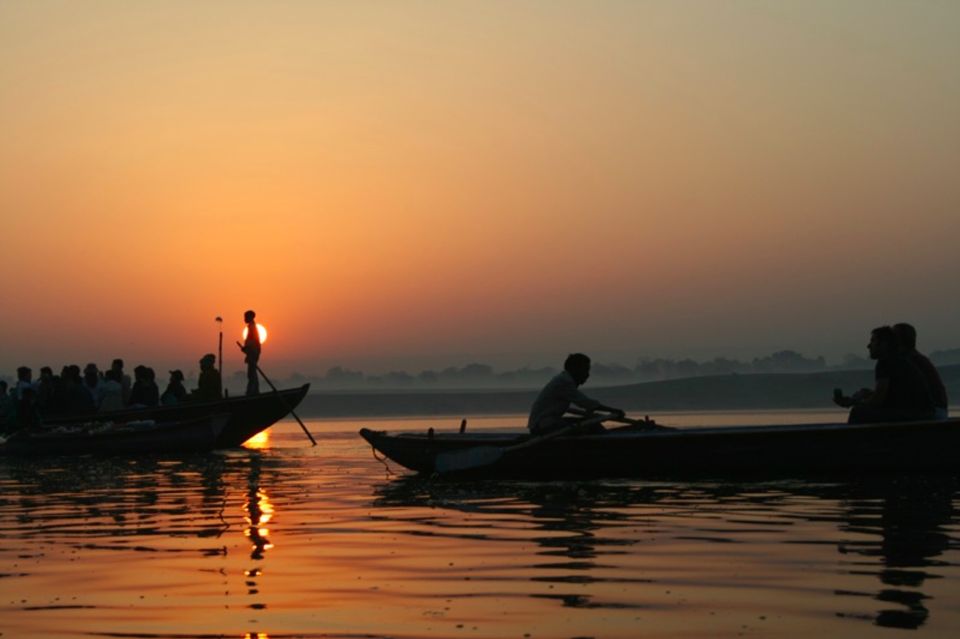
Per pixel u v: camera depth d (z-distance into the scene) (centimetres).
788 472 1454
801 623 610
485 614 650
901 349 1492
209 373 2688
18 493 1487
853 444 1430
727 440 1465
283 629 620
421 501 1293
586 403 1543
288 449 2623
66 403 2606
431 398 15450
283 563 841
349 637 600
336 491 1451
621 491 1361
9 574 812
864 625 602
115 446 2356
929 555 823
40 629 627
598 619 632
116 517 1178
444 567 811
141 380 2697
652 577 755
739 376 13925
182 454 2392
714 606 659
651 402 13212
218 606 683
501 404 14612
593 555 853
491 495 1345
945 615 622
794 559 815
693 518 1070
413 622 632
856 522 1019
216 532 1036
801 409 10681
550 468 1534
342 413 13025
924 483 1371
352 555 876
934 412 1473
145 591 736
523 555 859
